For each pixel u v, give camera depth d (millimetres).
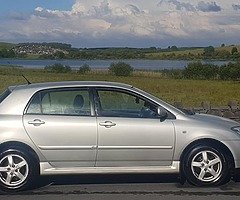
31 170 5922
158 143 6039
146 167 6074
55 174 5996
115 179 6574
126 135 6000
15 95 6109
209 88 42531
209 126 6148
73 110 6102
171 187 6125
